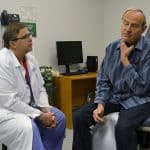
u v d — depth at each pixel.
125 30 2.23
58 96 4.06
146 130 2.10
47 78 3.90
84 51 4.72
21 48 2.29
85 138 2.32
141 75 2.18
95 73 4.41
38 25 4.18
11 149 2.17
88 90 4.63
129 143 2.06
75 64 4.60
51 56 4.36
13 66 2.25
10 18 3.84
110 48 2.42
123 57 2.23
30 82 2.38
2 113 2.17
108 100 2.42
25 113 2.21
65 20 4.45
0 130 2.17
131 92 2.29
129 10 2.26
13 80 2.23
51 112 2.36
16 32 2.27
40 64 4.26
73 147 2.35
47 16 4.26
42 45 4.25
